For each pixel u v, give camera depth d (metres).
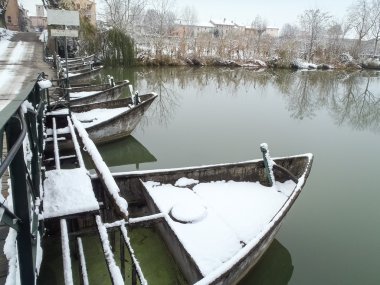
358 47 43.09
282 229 5.85
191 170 5.60
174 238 4.24
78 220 4.43
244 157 9.65
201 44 35.91
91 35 27.17
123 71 27.30
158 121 13.41
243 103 18.06
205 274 3.59
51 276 4.18
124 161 9.59
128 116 9.29
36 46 21.98
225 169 5.77
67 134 7.43
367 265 4.98
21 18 49.69
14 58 16.06
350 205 6.90
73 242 4.48
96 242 4.77
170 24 45.81
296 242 5.48
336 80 30.08
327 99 21.34
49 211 3.51
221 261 4.02
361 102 20.95
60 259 4.40
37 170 3.19
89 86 14.19
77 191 3.91
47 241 4.55
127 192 5.30
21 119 1.71
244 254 3.57
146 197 5.17
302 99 20.72
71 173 4.38
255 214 4.98
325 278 4.71
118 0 30.83
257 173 5.93
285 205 4.50
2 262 2.33
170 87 21.98
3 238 2.56
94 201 3.72
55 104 8.02
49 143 7.25
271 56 39.03
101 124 8.72
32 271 2.00
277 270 4.88
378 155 10.62
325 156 10.32
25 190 1.82
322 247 5.37
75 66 19.55
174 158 9.42
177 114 14.74
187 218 4.65
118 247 4.75
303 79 29.80
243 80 27.41
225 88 22.91
